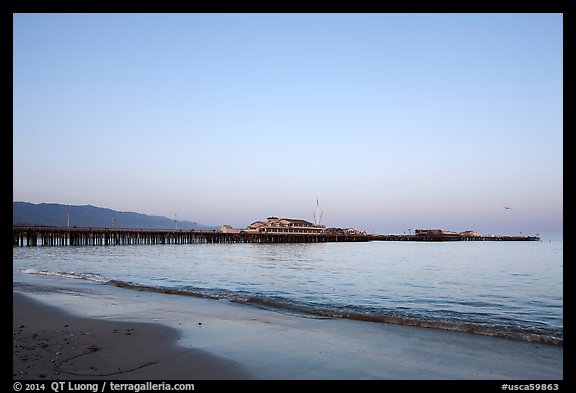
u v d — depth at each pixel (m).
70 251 60.59
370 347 10.27
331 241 134.12
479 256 61.50
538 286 24.48
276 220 124.81
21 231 68.75
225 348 9.95
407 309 16.58
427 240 159.88
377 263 44.62
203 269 34.75
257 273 31.77
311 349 10.00
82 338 10.56
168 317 13.62
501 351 10.05
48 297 17.39
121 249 68.06
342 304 17.58
